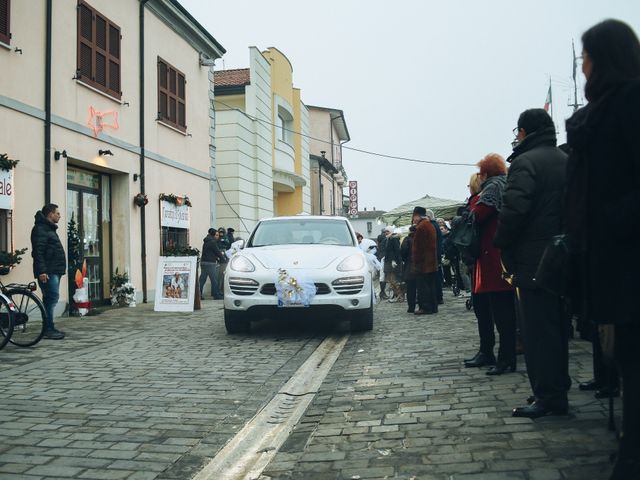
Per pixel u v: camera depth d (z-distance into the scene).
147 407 5.08
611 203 2.53
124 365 6.82
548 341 3.97
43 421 4.68
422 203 22.58
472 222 5.28
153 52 15.73
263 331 9.48
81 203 13.20
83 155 12.45
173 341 8.49
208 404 5.18
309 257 8.89
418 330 8.85
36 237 8.66
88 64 12.70
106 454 3.94
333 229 10.22
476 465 3.30
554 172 3.99
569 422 3.86
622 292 2.49
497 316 5.36
